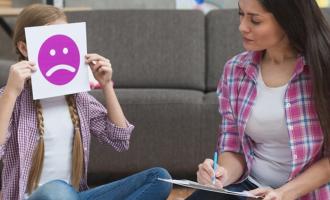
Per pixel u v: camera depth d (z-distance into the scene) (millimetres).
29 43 1484
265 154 1500
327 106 1328
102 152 2479
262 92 1464
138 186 1550
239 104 1520
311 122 1396
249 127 1483
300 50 1387
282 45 1414
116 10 2957
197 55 2855
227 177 1498
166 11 2955
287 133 1425
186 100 2441
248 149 1533
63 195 1364
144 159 2484
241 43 2859
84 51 1582
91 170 2516
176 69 2826
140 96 2459
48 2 3406
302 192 1374
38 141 1523
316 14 1326
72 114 1587
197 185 1296
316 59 1313
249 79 1506
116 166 2504
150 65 2834
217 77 2826
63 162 1570
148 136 2459
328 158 1393
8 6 3312
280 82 1443
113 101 1648
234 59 1582
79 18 2916
